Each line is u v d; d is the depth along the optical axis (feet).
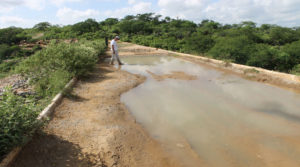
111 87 22.06
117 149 11.23
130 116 15.72
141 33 127.44
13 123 9.71
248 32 102.42
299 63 58.23
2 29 127.44
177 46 77.05
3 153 9.41
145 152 11.37
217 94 20.44
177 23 164.45
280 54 56.39
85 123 13.83
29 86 22.50
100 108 16.42
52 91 19.44
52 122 13.67
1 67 63.41
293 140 12.48
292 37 122.83
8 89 11.51
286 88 21.99
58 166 9.57
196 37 66.95
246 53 51.98
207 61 38.55
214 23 180.75
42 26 163.22
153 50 58.34
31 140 11.10
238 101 18.54
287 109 16.76
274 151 11.47
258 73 27.04
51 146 10.97
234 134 13.19
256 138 12.72
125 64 37.37
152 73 29.58
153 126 14.29
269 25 188.65
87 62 26.32
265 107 17.21
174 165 10.41
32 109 11.37
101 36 107.96
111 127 13.50
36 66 25.41
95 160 10.18
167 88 22.53
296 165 10.33
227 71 30.30
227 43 51.08
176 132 13.51
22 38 125.90
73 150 10.84
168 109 17.01
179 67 33.99
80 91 20.29
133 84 23.68
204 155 11.20
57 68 24.49
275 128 13.88
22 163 9.44
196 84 23.91
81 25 124.57
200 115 15.85
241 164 10.48
